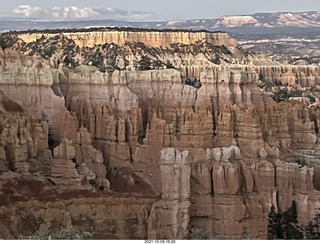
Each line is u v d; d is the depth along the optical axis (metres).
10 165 79.88
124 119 96.06
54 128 97.06
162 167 69.19
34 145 85.38
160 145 91.00
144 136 99.50
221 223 71.94
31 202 72.62
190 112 94.88
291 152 100.00
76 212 74.06
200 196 72.56
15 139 81.50
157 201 73.06
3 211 69.94
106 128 96.38
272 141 99.19
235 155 76.00
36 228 70.62
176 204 68.62
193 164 73.81
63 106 97.94
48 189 77.50
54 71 102.69
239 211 72.06
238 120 94.12
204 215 72.38
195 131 93.44
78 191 78.19
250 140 92.06
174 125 101.88
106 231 73.06
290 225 77.88
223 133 94.56
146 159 91.44
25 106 97.44
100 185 84.81
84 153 90.06
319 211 82.62
